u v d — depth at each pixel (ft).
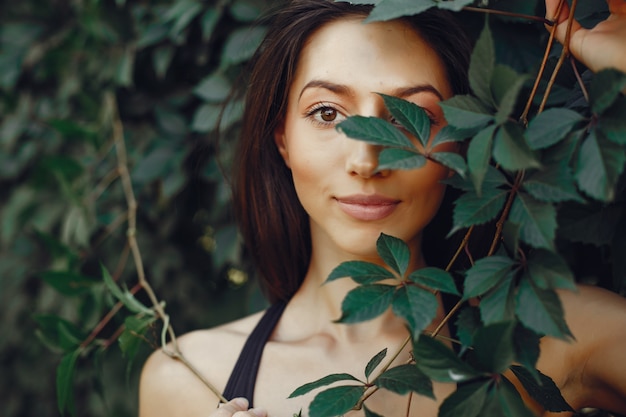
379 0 2.67
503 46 3.63
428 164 3.01
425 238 3.78
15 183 7.02
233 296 6.18
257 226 3.93
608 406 3.24
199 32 5.37
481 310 2.31
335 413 2.56
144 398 3.81
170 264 6.04
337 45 3.09
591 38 2.57
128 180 5.38
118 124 5.53
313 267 3.73
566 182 2.25
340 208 3.08
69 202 6.32
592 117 2.26
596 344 3.14
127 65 5.42
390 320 3.55
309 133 3.13
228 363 3.66
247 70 4.12
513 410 2.23
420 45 3.10
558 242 3.64
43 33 6.34
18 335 6.89
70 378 4.17
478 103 2.36
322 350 3.52
